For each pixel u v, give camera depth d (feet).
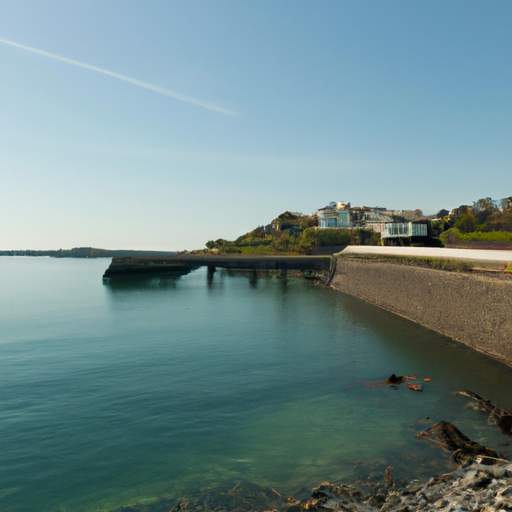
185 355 90.22
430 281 116.78
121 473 42.83
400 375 73.82
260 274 328.08
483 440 47.98
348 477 41.16
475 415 55.42
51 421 55.93
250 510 35.99
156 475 42.32
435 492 35.60
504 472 36.14
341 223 404.16
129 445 48.93
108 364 84.23
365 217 431.43
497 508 28.89
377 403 60.54
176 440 50.11
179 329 120.78
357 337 104.73
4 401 63.62
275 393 65.72
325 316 137.39
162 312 155.33
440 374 73.46
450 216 327.88
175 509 36.35
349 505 35.35
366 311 146.82
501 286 82.94
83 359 88.63
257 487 39.78
